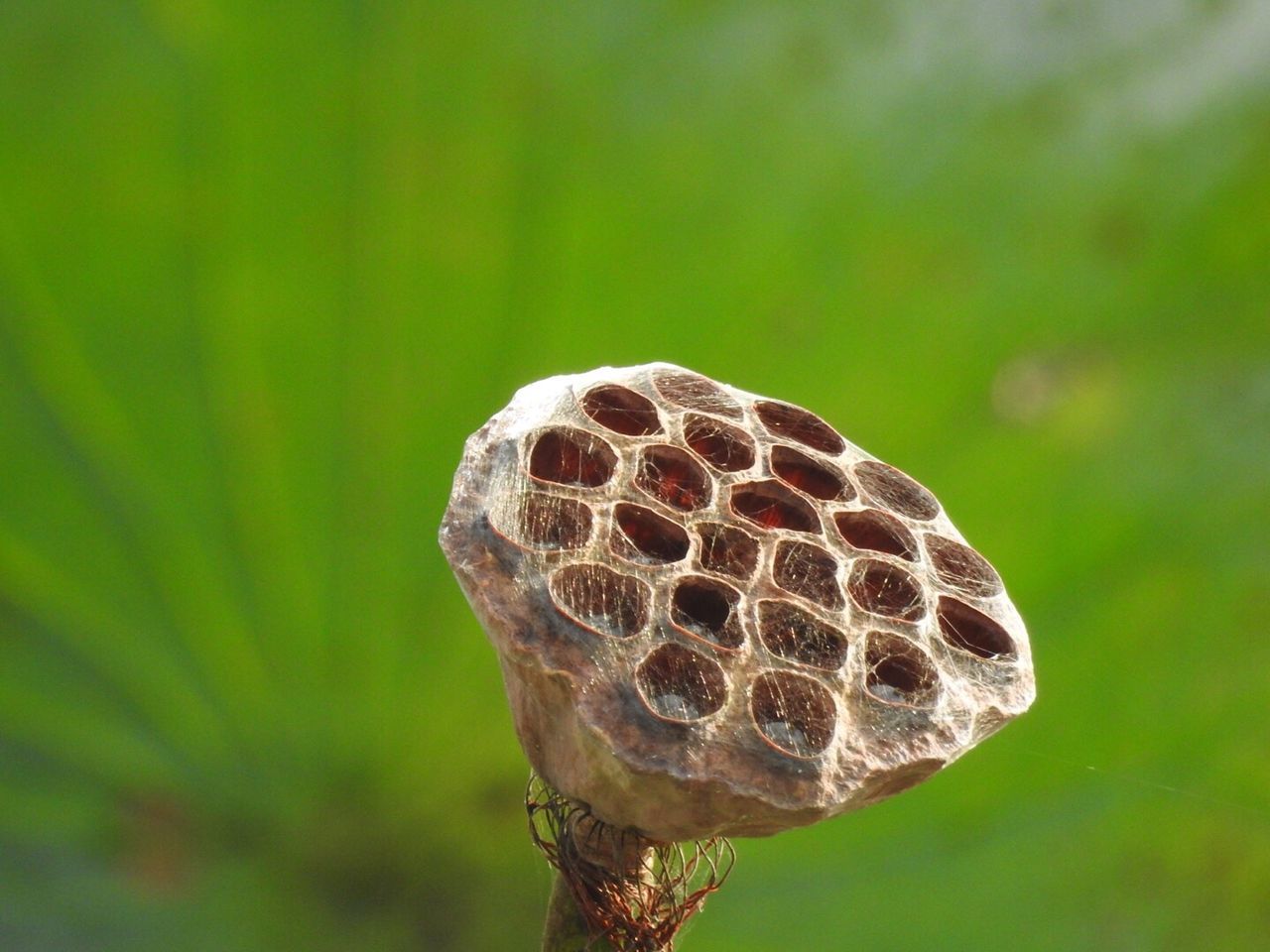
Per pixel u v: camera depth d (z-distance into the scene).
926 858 1.09
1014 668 0.58
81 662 1.04
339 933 0.99
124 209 1.07
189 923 0.98
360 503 1.09
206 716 1.05
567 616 0.55
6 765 1.00
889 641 0.57
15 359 1.06
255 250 1.09
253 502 1.08
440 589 1.07
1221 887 1.09
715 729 0.55
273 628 1.05
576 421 0.58
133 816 1.01
